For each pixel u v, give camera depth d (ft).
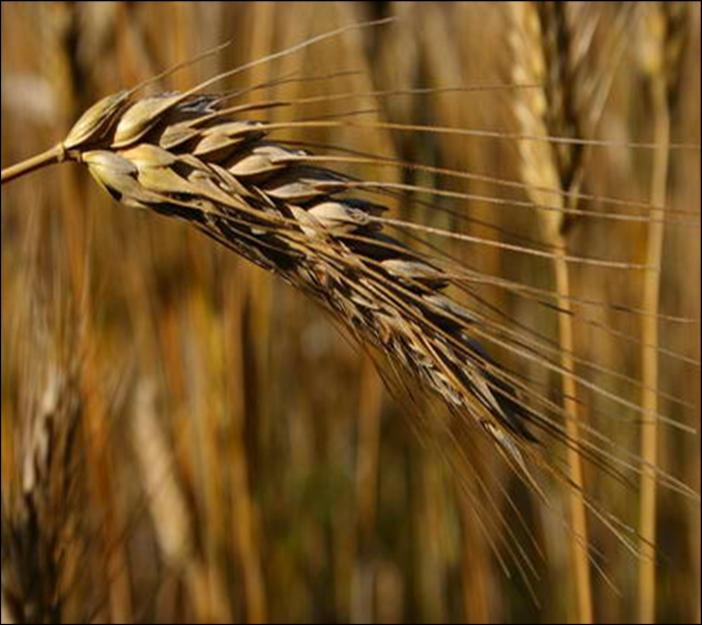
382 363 2.85
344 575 3.12
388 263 1.43
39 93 2.51
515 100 2.01
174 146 1.44
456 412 1.47
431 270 1.43
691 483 3.12
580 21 2.03
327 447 3.37
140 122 1.44
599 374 3.04
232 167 1.43
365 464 2.93
